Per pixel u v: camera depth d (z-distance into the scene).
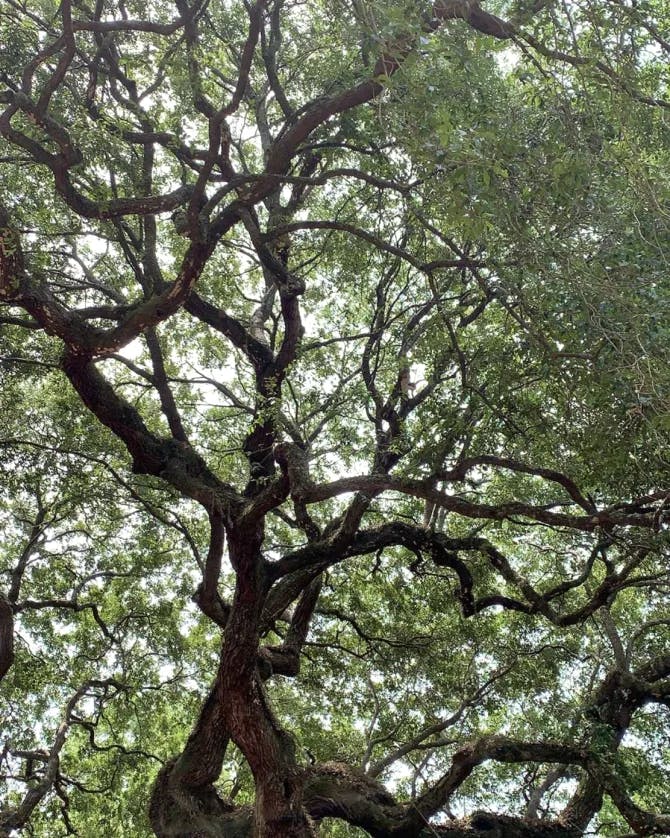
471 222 8.09
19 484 18.55
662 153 10.02
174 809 13.12
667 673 15.66
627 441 9.85
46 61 13.62
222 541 14.39
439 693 19.05
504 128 9.04
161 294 11.80
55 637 20.83
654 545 11.32
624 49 8.82
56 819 20.67
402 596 19.41
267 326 19.84
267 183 11.66
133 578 20.80
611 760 13.86
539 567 21.00
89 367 13.16
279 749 12.30
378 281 16.78
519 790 18.81
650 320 8.61
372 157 12.38
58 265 17.55
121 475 19.27
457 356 12.89
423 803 13.47
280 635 17.64
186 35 11.81
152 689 20.56
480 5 10.20
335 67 13.26
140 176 14.15
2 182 14.93
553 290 9.34
